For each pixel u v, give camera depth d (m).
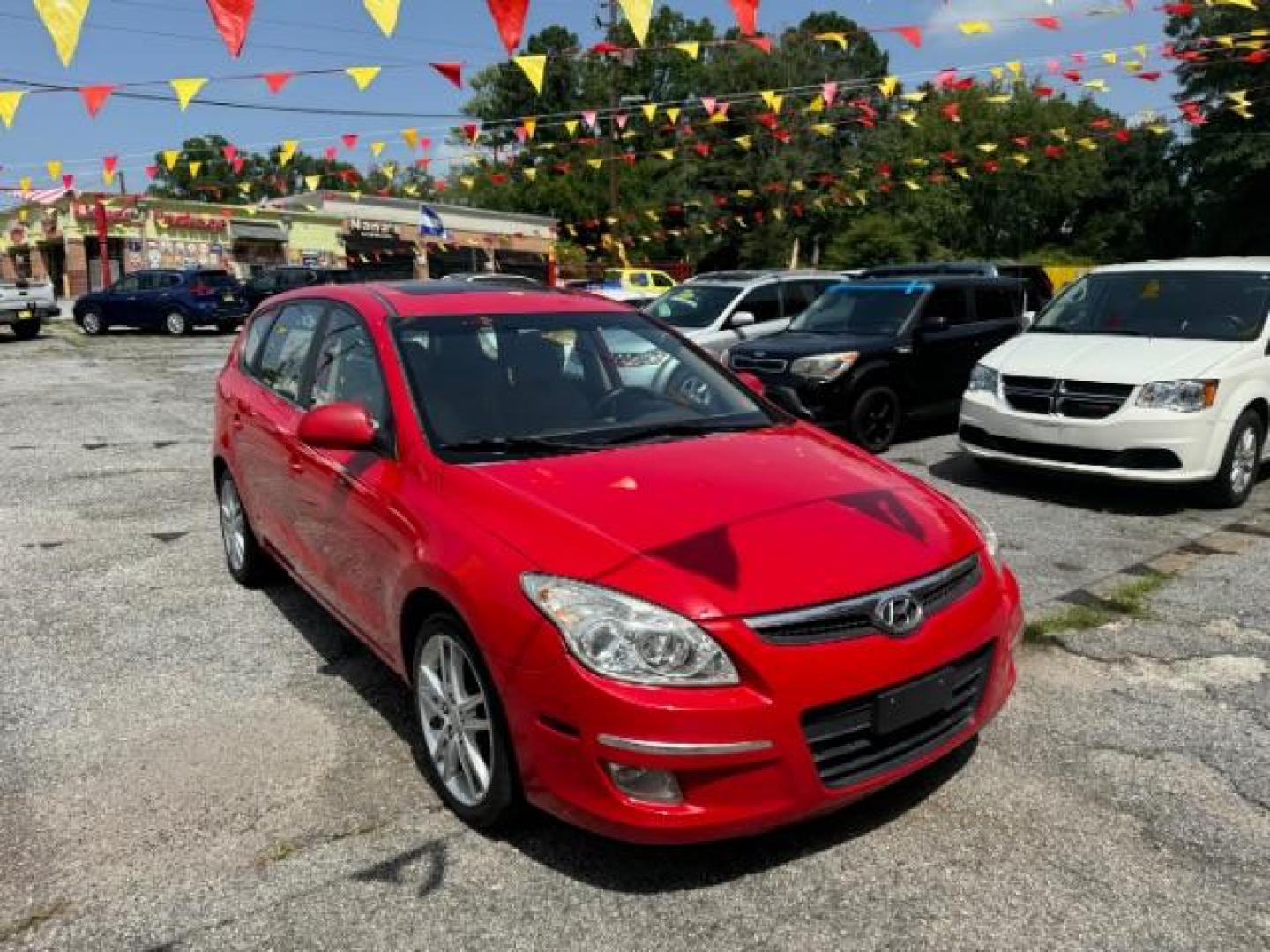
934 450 9.27
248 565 5.27
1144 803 3.19
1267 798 3.22
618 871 2.86
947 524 3.20
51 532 6.49
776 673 2.59
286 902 2.75
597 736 2.58
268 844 3.02
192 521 6.74
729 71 41.56
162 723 3.81
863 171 35.22
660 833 2.57
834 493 3.21
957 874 2.82
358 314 4.17
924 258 45.72
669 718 2.53
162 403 12.27
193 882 2.84
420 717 3.32
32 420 10.91
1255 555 5.79
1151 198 53.31
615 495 3.09
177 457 8.95
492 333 4.03
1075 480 7.89
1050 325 7.98
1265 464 8.45
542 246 45.09
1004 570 3.33
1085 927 2.60
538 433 3.64
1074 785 3.29
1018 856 2.91
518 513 3.01
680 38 44.59
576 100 43.31
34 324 22.20
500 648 2.77
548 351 4.04
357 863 2.92
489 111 47.06
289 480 4.30
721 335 11.18
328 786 3.35
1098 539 6.15
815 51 42.47
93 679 4.22
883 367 8.98
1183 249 53.75
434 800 3.25
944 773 3.38
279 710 3.92
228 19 4.54
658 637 2.59
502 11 4.38
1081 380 6.84
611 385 4.02
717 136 38.72
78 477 8.10
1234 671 4.20
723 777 2.57
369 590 3.61
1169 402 6.56
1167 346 7.01
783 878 2.82
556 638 2.65
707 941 2.56
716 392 4.18
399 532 3.32
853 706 2.71
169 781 3.38
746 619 2.63
